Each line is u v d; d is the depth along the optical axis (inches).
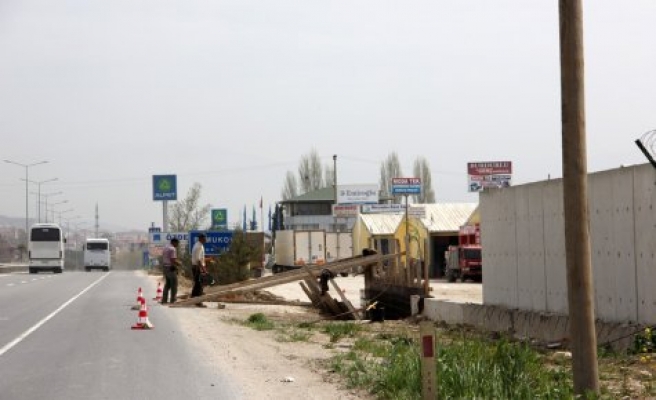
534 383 446.0
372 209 3499.0
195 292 1256.8
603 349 613.6
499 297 884.0
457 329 925.2
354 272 2970.0
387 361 541.0
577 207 385.7
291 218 4879.4
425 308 1128.8
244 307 1315.2
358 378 498.0
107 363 594.2
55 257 3152.1
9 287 1836.9
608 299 656.4
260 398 454.3
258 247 2149.4
